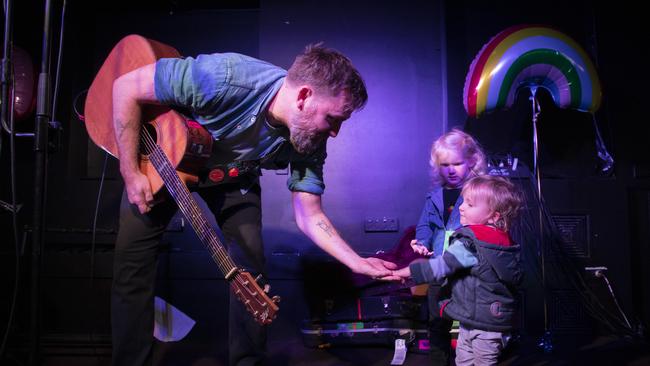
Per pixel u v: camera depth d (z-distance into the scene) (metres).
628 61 3.06
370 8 3.11
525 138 3.09
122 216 1.75
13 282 2.76
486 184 2.02
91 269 2.50
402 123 3.07
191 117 1.70
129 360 1.71
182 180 1.66
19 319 2.71
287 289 2.91
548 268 2.86
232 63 1.60
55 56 3.06
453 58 3.10
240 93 1.58
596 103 2.66
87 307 2.55
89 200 2.97
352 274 2.72
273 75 1.64
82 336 2.52
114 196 2.97
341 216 3.02
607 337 2.82
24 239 2.72
